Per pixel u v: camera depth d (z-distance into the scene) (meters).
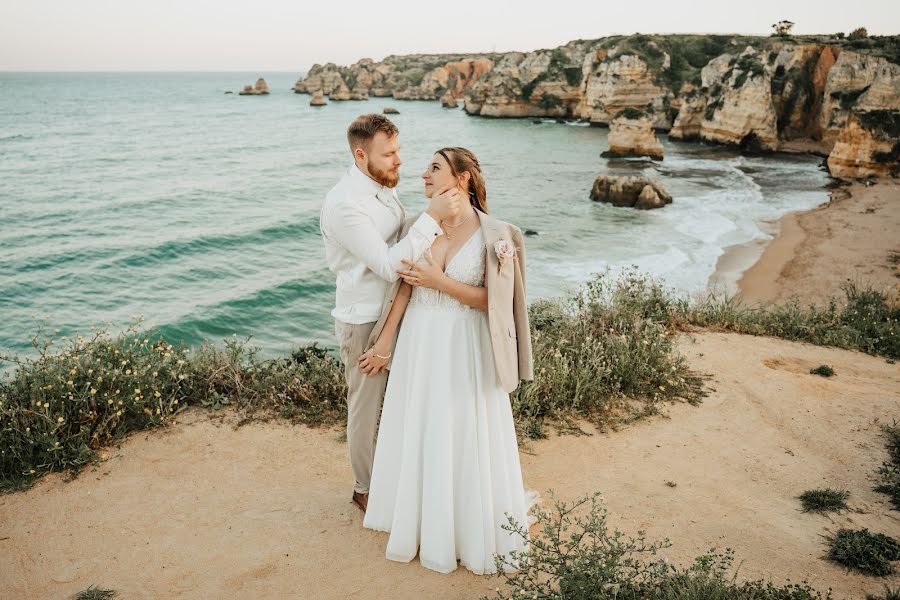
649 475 4.18
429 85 137.62
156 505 3.67
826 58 48.72
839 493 3.94
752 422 5.07
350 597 2.89
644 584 2.88
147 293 19.55
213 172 45.97
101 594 2.92
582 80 74.00
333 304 18.84
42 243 24.98
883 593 2.97
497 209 30.16
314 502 3.70
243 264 22.88
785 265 19.39
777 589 2.89
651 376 5.66
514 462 3.09
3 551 3.27
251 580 3.02
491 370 2.96
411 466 3.03
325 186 40.47
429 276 2.75
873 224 24.17
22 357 14.53
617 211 29.22
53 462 4.04
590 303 6.99
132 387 4.71
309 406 4.98
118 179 41.81
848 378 6.16
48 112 104.19
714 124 51.41
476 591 2.93
